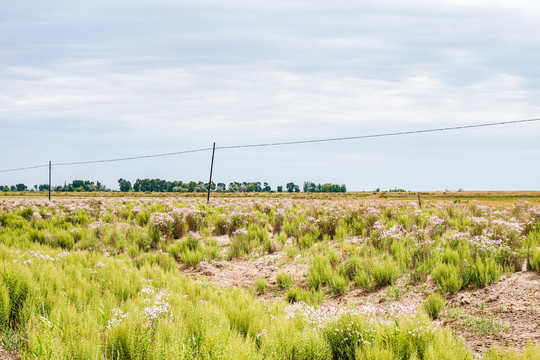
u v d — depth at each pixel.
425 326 5.01
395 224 13.28
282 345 4.80
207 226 17.72
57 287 6.43
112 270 8.80
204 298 7.33
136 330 4.49
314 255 11.88
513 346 5.36
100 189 194.75
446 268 8.48
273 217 17.34
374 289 8.80
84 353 3.92
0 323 4.98
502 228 11.38
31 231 15.59
